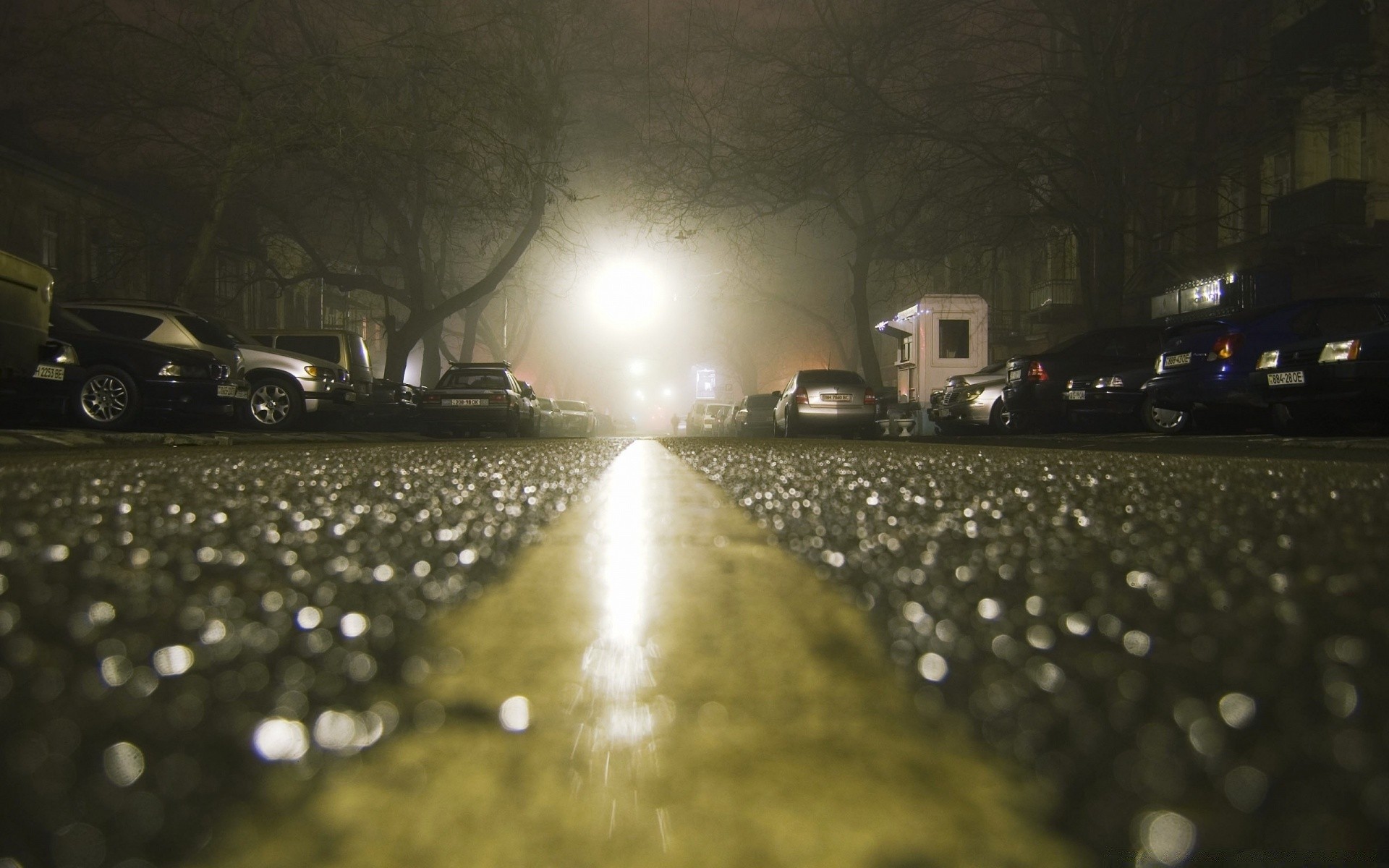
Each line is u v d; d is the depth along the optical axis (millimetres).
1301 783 648
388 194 30812
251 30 22297
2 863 541
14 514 2688
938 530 2486
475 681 1020
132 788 664
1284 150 28422
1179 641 1163
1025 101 25141
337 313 52312
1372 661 1038
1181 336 14180
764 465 6176
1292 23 26922
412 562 1950
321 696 928
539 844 603
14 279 10688
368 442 15414
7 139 26781
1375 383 10500
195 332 15281
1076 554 2014
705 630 1304
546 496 3709
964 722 845
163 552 2004
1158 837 578
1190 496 3365
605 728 853
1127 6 23750
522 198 31047
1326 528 2455
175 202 31906
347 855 584
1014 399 20156
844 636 1245
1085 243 24578
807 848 596
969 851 585
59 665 1028
